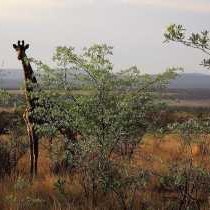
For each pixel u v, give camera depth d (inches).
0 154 650.2
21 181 541.0
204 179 451.2
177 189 463.8
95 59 519.5
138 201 486.9
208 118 413.7
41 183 569.6
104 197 500.4
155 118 535.2
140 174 461.4
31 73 627.2
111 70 515.5
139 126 518.6
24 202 482.3
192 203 468.4
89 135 503.5
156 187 548.7
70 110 512.4
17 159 671.8
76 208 470.0
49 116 538.0
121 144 505.0
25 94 614.2
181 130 420.8
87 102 504.4
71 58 521.0
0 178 597.9
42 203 484.1
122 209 474.6
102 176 468.4
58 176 591.8
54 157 579.5
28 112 615.5
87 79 517.3
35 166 631.2
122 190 485.1
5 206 472.4
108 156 491.8
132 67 530.3
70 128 517.3
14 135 691.4
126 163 485.1
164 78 529.0
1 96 609.9
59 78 536.4
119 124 494.0
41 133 572.7
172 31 353.7
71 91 528.4
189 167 449.1
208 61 354.9
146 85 530.6
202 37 351.6
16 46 633.6
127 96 510.6
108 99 510.6
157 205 487.5
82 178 535.2
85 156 489.4
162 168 570.9
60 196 512.7
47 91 534.6
